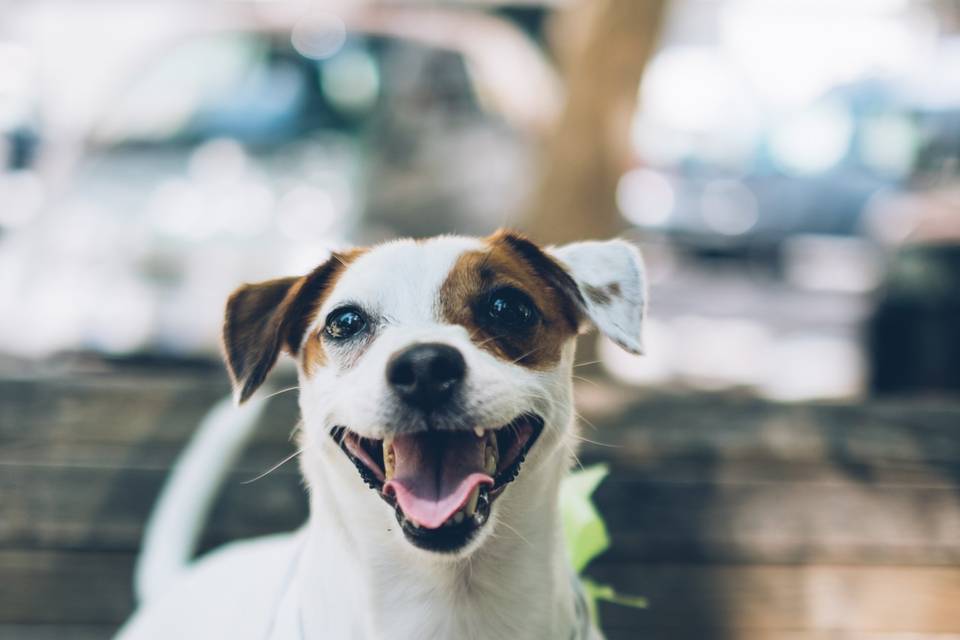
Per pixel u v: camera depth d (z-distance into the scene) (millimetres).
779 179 2371
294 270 1152
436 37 1346
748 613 635
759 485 665
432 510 454
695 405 748
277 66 1337
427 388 456
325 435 490
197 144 1264
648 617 637
